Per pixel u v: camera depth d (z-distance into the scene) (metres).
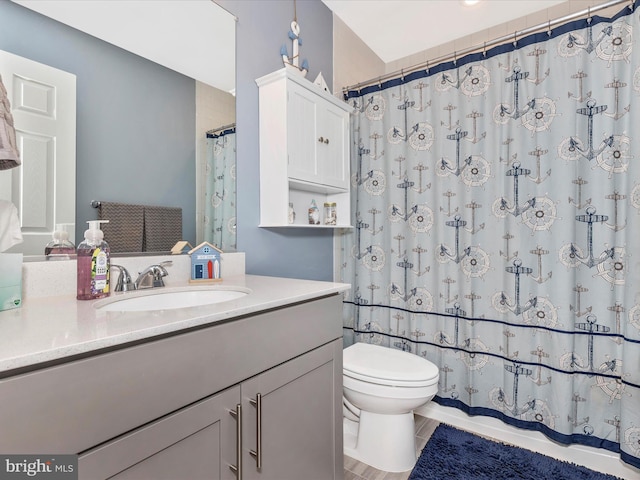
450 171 1.80
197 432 0.73
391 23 2.24
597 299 1.47
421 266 1.89
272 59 1.69
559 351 1.51
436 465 1.51
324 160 1.74
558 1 1.98
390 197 1.99
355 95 2.12
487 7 2.05
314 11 1.98
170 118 1.28
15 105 0.91
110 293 1.00
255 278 1.38
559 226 1.52
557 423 1.51
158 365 0.66
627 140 1.40
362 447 1.57
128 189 1.16
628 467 1.42
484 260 1.72
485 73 1.71
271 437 0.92
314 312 1.07
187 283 1.25
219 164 1.45
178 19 1.31
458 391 1.80
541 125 1.57
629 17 1.39
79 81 1.04
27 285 0.91
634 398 1.35
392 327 1.99
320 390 1.10
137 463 0.63
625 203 1.40
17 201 0.91
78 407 0.55
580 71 1.49
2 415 0.48
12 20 0.91
